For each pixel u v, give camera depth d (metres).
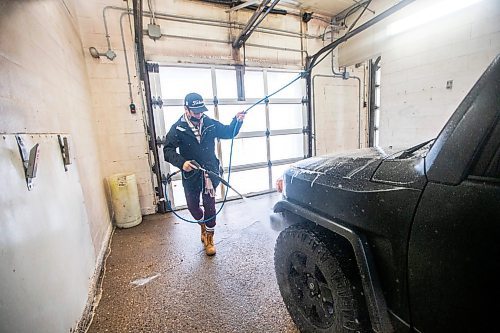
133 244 2.69
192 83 3.77
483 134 0.61
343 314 1.03
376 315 0.88
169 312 1.62
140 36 3.18
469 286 0.61
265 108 4.41
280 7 4.23
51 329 1.15
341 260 1.06
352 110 5.28
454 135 0.67
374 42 4.17
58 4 2.22
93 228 2.22
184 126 2.15
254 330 1.44
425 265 0.72
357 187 0.95
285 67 4.43
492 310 0.57
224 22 3.86
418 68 3.62
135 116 3.51
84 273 1.70
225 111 4.06
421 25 3.50
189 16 3.62
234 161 4.27
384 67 4.07
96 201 2.54
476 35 2.99
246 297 1.73
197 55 3.75
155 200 3.75
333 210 1.06
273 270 2.05
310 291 1.28
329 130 5.09
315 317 1.27
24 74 1.34
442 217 0.66
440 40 3.33
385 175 0.88
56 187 1.45
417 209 0.73
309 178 1.23
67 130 1.96
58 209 1.42
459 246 0.62
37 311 1.05
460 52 3.15
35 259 1.09
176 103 3.70
